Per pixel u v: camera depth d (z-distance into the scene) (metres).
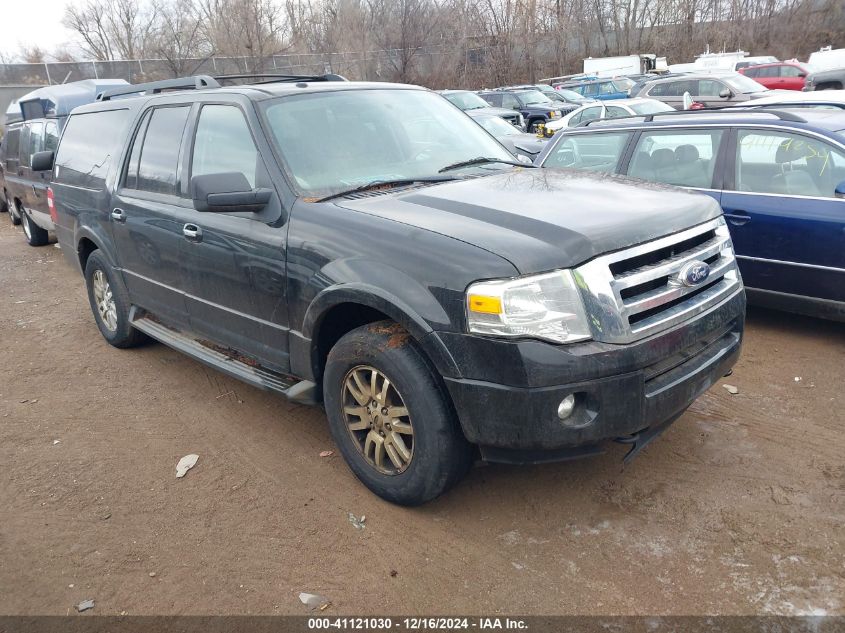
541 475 3.64
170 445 4.23
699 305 3.20
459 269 2.88
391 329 3.20
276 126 3.89
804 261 5.07
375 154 4.01
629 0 40.59
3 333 6.65
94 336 6.37
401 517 3.38
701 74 17.48
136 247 4.89
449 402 3.04
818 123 5.24
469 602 2.82
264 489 3.70
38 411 4.81
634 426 2.91
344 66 32.41
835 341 5.22
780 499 3.32
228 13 31.08
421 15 33.25
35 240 10.96
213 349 4.59
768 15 40.25
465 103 19.27
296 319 3.58
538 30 37.56
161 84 5.27
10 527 3.49
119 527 3.44
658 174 6.00
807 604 2.68
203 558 3.18
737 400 4.37
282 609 2.84
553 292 2.79
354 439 3.49
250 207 3.64
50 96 15.18
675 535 3.12
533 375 2.76
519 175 3.98
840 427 3.97
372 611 2.80
